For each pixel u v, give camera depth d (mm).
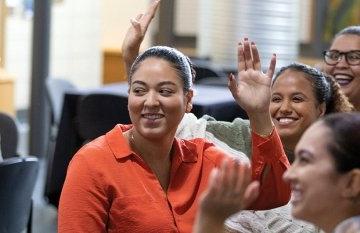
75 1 10516
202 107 5590
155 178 2486
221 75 8023
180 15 11508
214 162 2566
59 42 10391
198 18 11211
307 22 10656
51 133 6934
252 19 9930
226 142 2949
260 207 2645
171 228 2436
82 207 2408
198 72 8016
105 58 10953
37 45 8164
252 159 2564
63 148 6113
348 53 3959
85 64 10789
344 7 10391
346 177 1687
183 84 2502
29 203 4191
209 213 1788
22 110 10172
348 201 1693
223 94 6379
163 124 2467
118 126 2570
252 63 2531
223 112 5910
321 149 1709
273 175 2572
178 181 2537
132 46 2957
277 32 9891
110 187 2436
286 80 3049
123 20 11055
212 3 10281
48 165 6617
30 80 8258
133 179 2457
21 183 3980
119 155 2469
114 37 11141
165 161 2543
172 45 11539
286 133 3025
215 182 1764
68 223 2396
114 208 2438
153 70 2465
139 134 2504
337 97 3180
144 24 2971
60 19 10352
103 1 11141
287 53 9906
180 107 2488
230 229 2701
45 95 8203
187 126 2914
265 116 2525
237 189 1761
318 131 1732
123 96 5750
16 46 9984
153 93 2459
